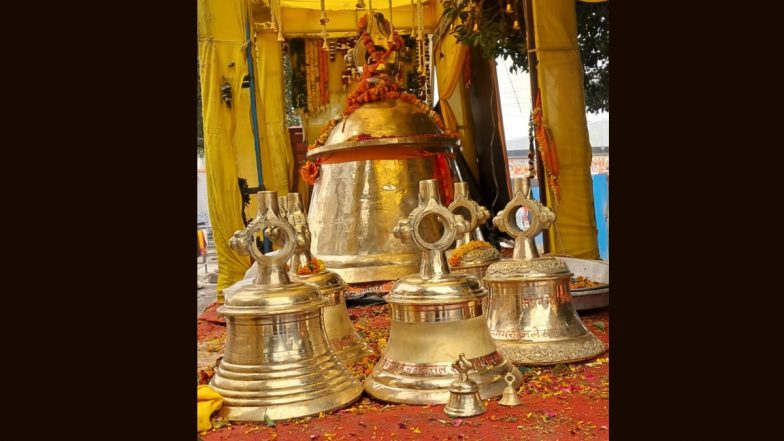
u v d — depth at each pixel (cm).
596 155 741
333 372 291
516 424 257
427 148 571
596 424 254
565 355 333
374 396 295
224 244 609
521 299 347
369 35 592
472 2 671
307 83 973
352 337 369
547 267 347
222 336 460
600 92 716
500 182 854
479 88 876
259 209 296
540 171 585
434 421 262
